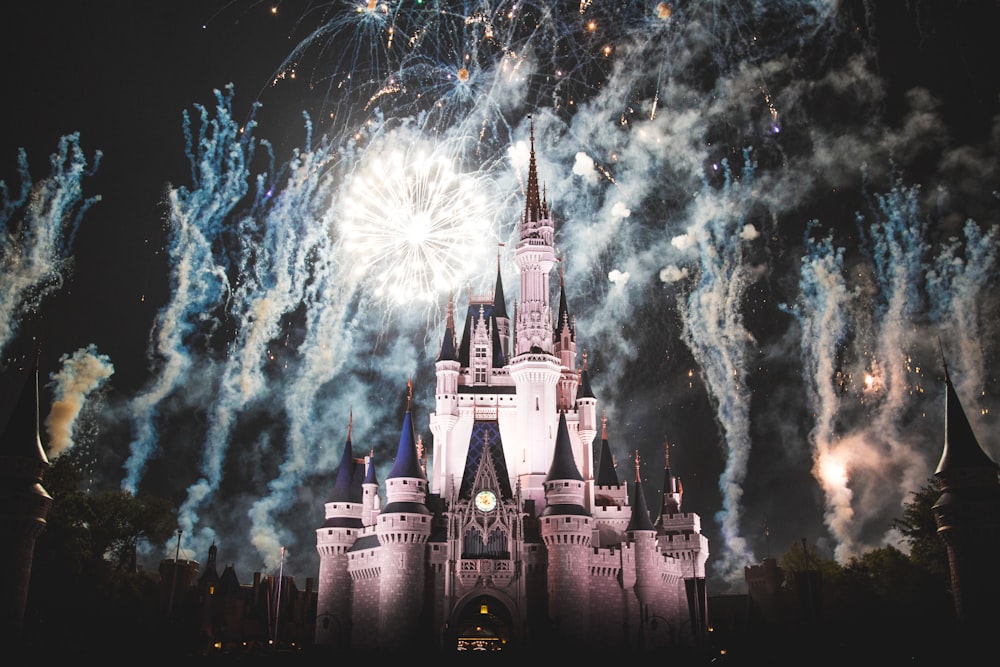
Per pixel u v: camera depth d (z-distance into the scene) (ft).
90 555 332.80
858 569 385.09
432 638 357.61
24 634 279.08
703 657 367.86
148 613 348.79
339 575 386.93
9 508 268.41
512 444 401.70
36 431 284.20
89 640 305.94
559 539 362.53
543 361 405.80
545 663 339.36
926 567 358.64
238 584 444.96
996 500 280.92
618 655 358.84
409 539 362.12
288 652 348.38
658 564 386.11
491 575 361.92
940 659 302.45
